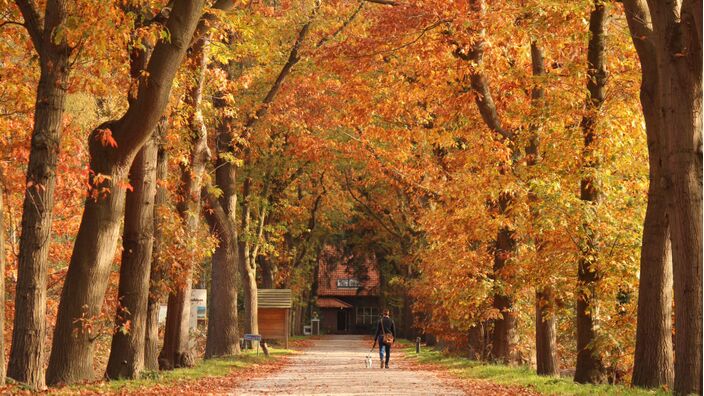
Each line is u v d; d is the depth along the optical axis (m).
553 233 21.81
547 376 23.92
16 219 30.58
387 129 34.16
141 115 17.52
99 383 17.92
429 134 31.34
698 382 14.39
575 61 23.59
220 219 38.19
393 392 19.89
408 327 71.44
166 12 18.47
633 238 21.09
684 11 14.16
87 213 18.30
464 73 25.73
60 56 15.75
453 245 30.03
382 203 60.06
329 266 87.62
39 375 15.72
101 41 14.83
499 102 27.47
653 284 17.92
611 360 21.80
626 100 21.80
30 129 22.80
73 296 18.20
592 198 21.97
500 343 30.17
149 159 21.02
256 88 39.44
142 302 20.95
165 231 24.52
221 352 38.44
